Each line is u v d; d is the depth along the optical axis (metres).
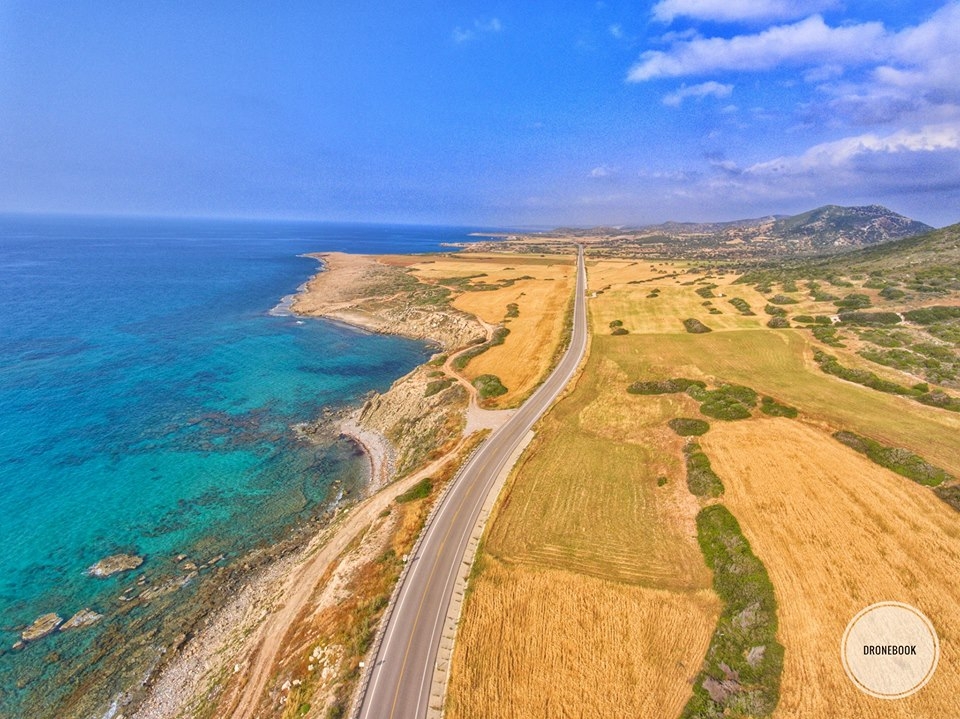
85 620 34.94
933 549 31.17
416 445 59.06
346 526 43.19
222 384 79.62
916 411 49.16
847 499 36.72
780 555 32.09
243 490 51.50
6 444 57.97
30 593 37.00
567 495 42.03
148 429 63.31
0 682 30.41
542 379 68.75
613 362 71.62
